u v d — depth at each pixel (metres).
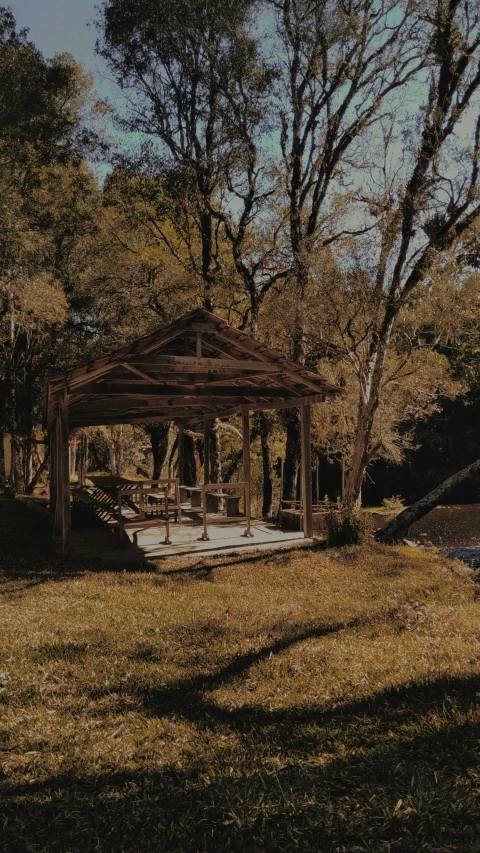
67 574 10.28
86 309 26.11
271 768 4.01
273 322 17.30
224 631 7.25
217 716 5.00
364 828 3.20
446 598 9.05
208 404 15.77
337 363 18.36
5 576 10.11
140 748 4.39
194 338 12.50
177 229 21.67
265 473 25.17
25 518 17.41
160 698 5.36
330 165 20.28
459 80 16.14
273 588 9.62
